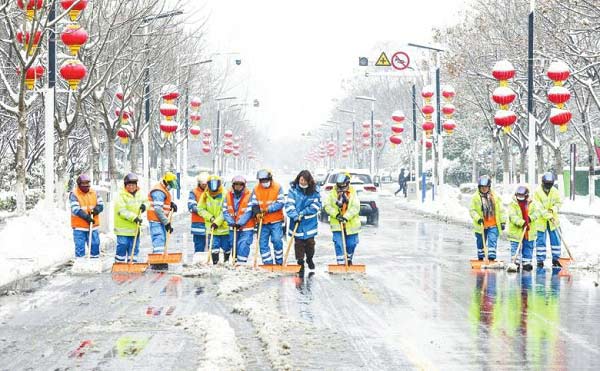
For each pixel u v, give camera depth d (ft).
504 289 128.57
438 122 373.40
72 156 415.44
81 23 245.86
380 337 89.71
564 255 176.96
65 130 259.39
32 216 197.06
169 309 108.06
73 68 189.16
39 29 209.56
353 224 151.94
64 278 140.56
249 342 86.94
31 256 161.27
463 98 448.65
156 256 156.97
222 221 153.99
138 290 126.00
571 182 402.52
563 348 84.23
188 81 384.47
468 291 126.11
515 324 97.76
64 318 101.30
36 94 236.84
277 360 77.51
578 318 102.06
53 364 76.84
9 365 76.48
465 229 271.90
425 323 98.37
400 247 205.16
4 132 344.49
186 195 470.80
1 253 165.27
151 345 84.94
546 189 159.43
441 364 77.00
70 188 403.13
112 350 82.69
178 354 80.84
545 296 120.98
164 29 289.94
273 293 121.70
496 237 161.27
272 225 152.05
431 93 377.50
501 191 532.73
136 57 282.97
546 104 363.15
